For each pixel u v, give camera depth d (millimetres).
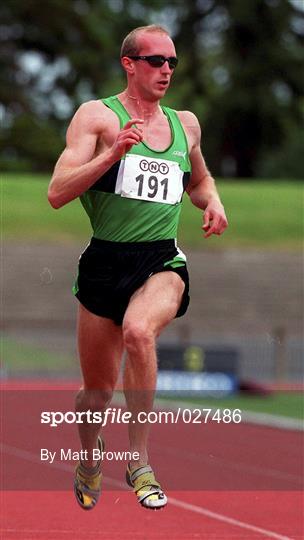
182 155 15898
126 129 14617
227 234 87500
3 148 131500
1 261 79750
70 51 141000
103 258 15805
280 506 22969
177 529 20141
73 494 23797
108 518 21078
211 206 16266
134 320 15117
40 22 139375
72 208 91750
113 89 139250
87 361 16422
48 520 20688
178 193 15852
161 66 15562
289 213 93375
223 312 76000
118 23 151250
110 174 15531
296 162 144250
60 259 80750
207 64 149500
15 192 94625
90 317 16062
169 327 71562
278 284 79562
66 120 145875
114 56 149500
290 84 143500
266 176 145750
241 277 80125
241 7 139875
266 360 57781
